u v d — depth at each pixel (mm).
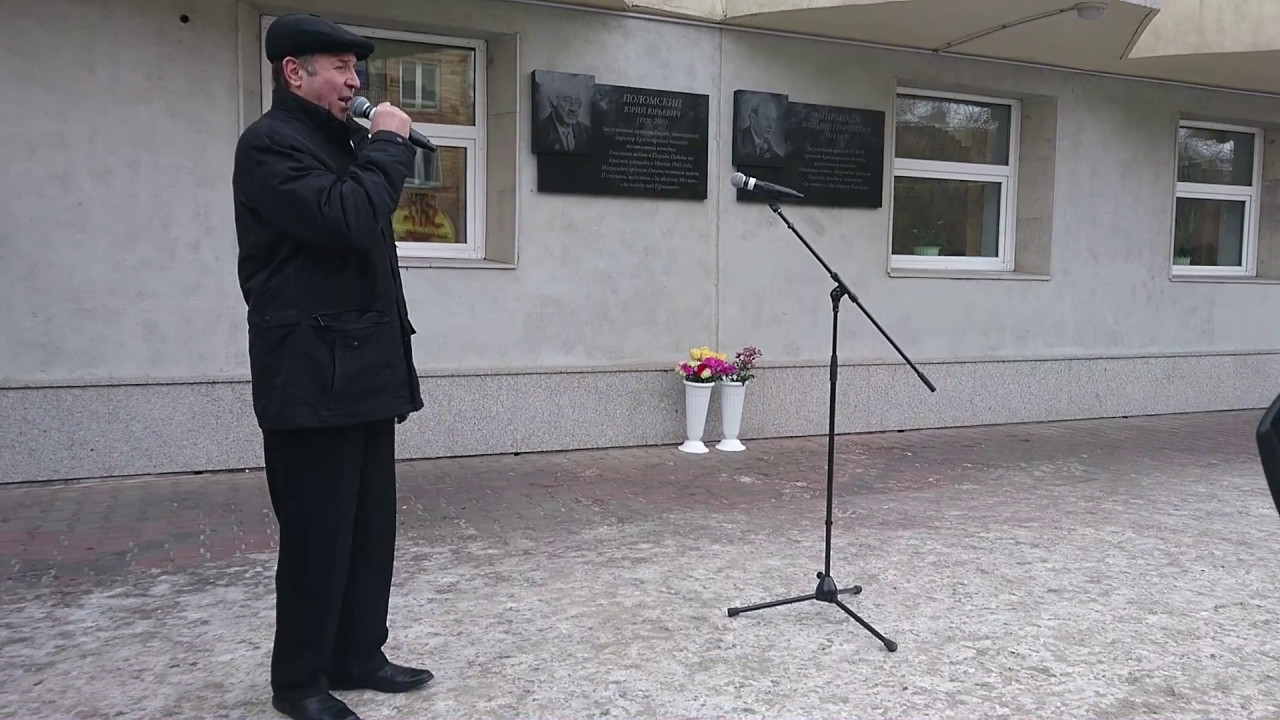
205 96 5812
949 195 8398
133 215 5711
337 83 2773
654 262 7016
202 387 5879
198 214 5848
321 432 2748
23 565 4277
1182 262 9539
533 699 3072
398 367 2898
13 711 2936
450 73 6676
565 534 4898
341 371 2707
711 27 7066
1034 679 3303
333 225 2566
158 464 5828
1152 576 4402
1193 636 3713
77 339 5645
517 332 6648
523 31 6508
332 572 2832
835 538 4910
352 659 3090
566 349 6801
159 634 3551
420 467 6273
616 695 3111
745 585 4184
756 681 3236
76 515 5031
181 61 5742
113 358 5723
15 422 5520
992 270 8570
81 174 5598
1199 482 6320
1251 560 4660
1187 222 9516
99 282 5668
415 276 6352
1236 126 9602
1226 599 4121
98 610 3777
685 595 4047
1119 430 8211
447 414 6469
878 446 7309
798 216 7445
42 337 5570
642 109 6840
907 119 8164
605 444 6918
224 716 2922
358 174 2670
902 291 7875
